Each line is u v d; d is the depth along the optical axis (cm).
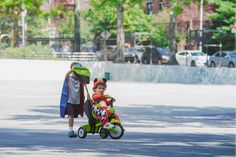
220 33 10800
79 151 2078
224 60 9812
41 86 6525
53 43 10169
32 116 3562
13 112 3800
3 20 10406
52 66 8025
